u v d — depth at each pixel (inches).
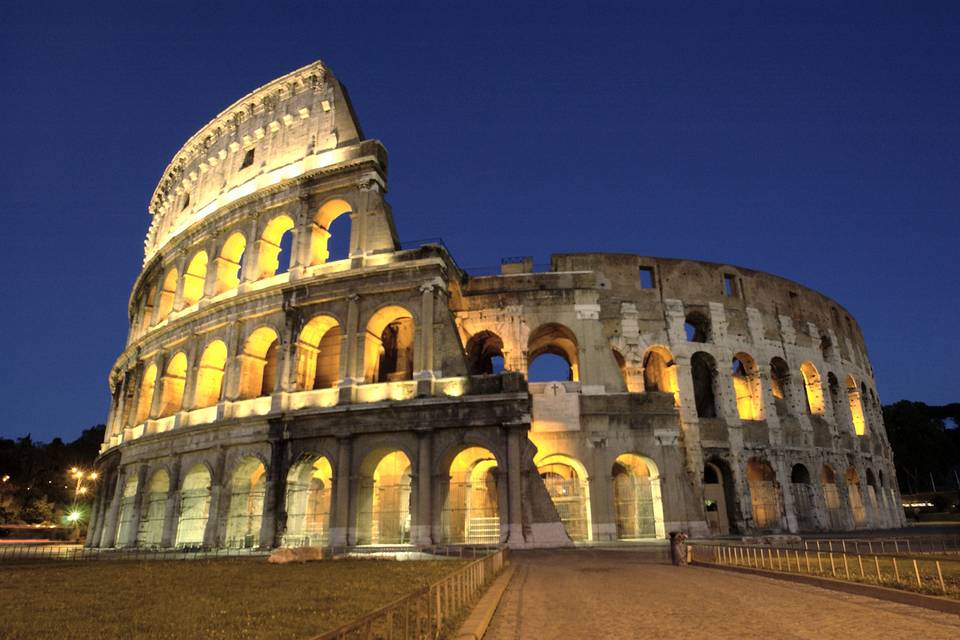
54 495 4030.5
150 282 2701.8
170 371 2231.8
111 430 2623.0
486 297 2105.1
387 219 1943.9
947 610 571.2
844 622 537.6
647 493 1957.4
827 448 2401.6
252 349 1996.8
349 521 1641.2
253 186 2222.0
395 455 1943.9
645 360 2418.8
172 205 2650.1
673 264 2370.8
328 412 1724.9
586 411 1934.1
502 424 1617.9
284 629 519.2
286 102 2297.0
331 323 1948.8
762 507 2175.2
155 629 526.3
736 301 2397.9
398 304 1817.2
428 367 1718.8
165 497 2122.3
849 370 2728.8
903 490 4623.5
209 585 840.3
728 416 2217.0
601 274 2295.8
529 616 602.9
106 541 2167.8
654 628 535.2
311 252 1993.1
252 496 1941.4
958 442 4827.8
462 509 1851.6
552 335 2246.6
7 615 603.5
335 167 2015.3
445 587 521.7
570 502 1943.9
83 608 644.1
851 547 1264.8
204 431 1913.1
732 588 770.2
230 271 2231.8
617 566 1088.2
